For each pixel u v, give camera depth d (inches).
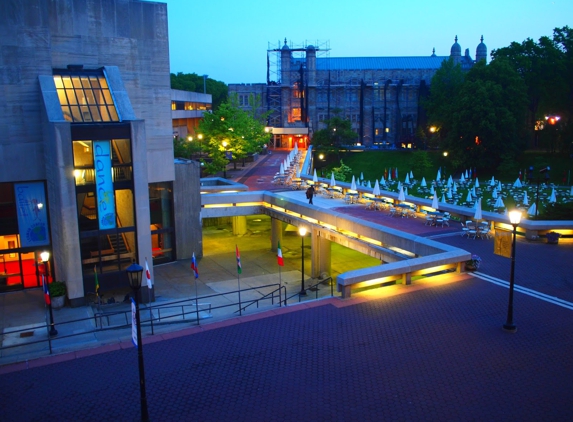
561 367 613.0
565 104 4055.1
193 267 1142.3
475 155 3799.2
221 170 2731.3
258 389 574.9
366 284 864.3
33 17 1173.7
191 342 695.7
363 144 5408.5
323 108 5447.8
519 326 721.6
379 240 1165.7
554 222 1181.7
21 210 1225.4
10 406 560.1
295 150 3540.8
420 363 625.0
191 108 4436.5
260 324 744.3
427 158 3890.3
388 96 5398.6
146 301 1221.7
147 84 1422.2
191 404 550.0
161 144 1488.7
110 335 953.5
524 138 3996.1
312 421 513.0
